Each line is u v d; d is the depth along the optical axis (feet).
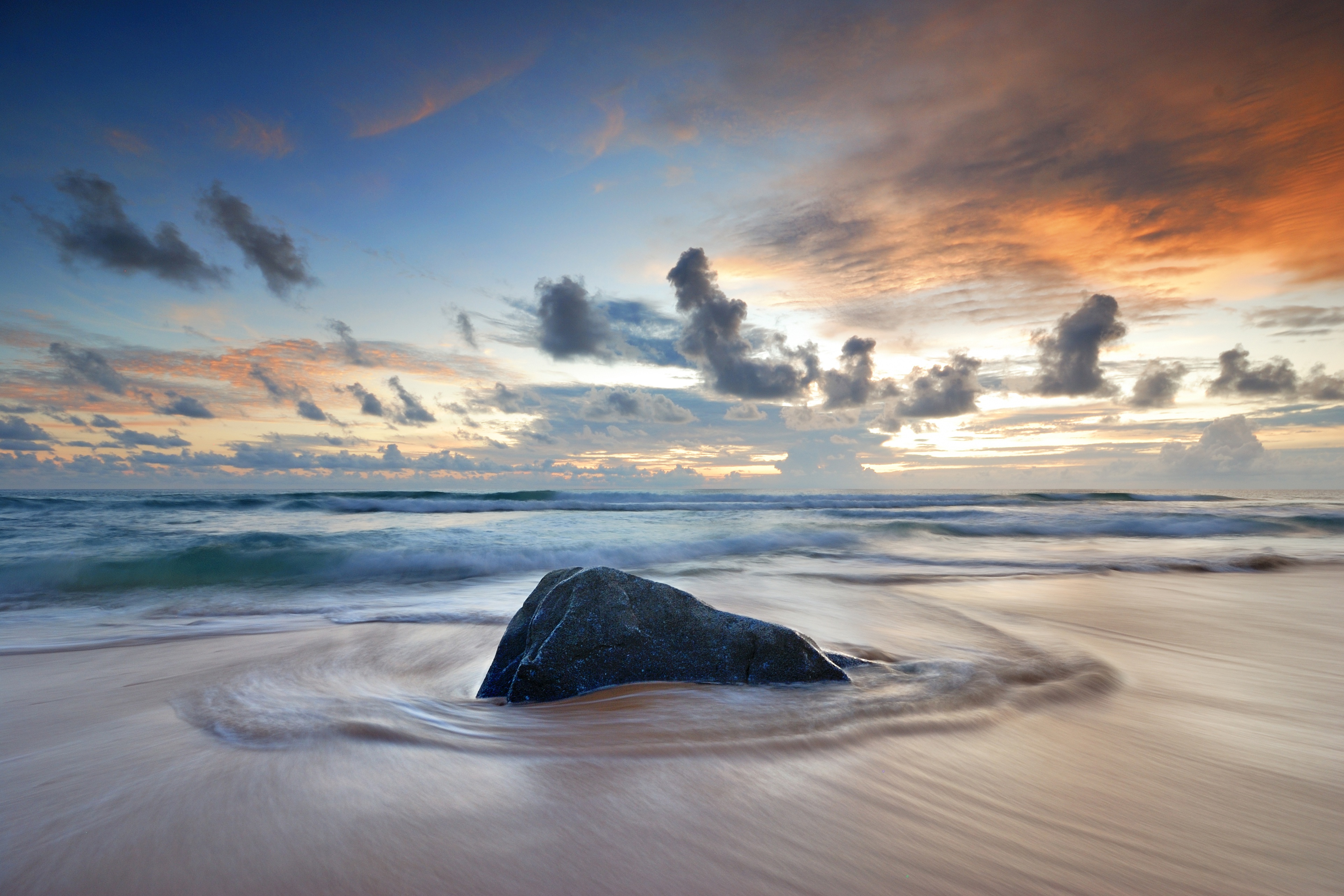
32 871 4.74
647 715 8.98
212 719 8.87
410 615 18.80
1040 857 5.30
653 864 4.97
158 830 5.41
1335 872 5.21
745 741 7.87
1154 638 15.37
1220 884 4.96
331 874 4.72
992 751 7.79
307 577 28.19
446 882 4.63
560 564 32.09
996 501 101.55
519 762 7.13
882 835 5.57
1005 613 18.76
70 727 8.57
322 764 7.00
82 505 64.03
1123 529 51.90
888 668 11.97
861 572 29.09
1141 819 6.08
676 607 11.73
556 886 4.62
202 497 74.59
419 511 72.28
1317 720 9.43
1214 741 8.43
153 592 24.57
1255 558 31.99
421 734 8.08
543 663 10.57
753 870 4.91
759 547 40.63
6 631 17.10
